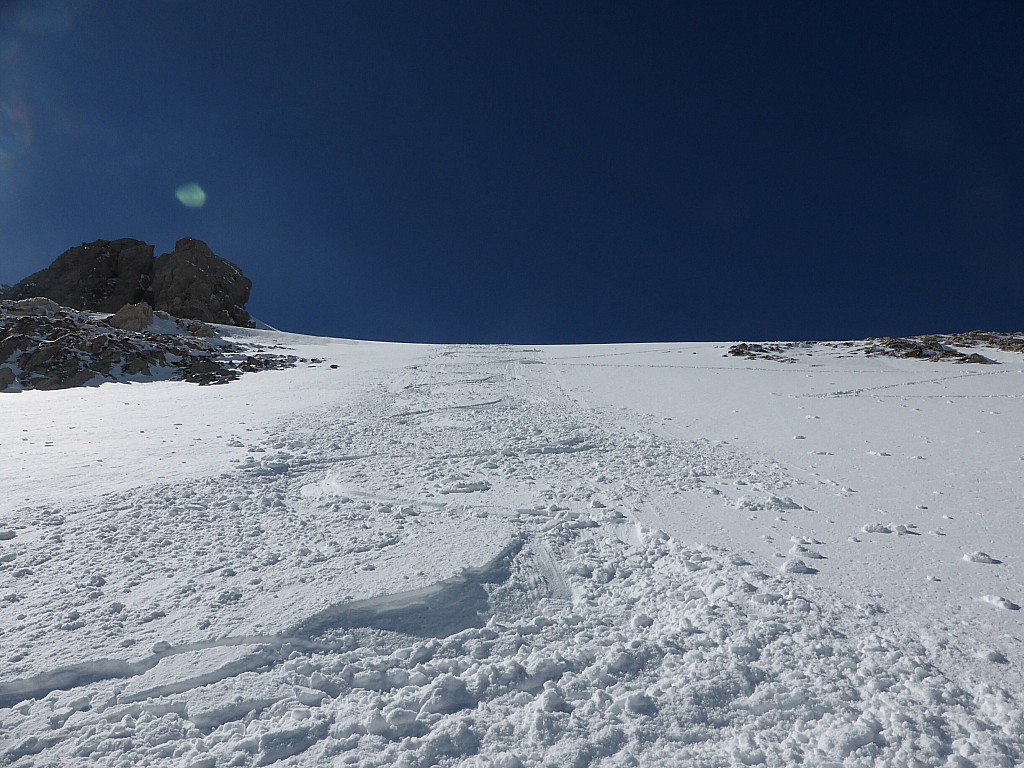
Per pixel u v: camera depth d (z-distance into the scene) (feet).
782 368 74.54
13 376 76.84
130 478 23.30
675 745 8.70
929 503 21.12
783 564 15.48
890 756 8.33
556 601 13.69
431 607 12.73
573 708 9.53
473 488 23.36
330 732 8.92
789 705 9.60
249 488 22.48
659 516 20.10
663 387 60.59
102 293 187.83
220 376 81.46
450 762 8.39
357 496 22.13
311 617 11.79
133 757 8.32
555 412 45.65
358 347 135.54
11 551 15.61
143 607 12.36
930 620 12.34
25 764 8.14
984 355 77.51
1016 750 8.36
